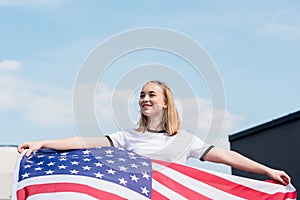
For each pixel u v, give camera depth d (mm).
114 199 4816
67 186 4793
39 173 4980
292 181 10383
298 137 10250
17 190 4902
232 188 5539
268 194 5598
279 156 10797
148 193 5098
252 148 11641
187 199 5289
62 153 5379
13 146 7496
